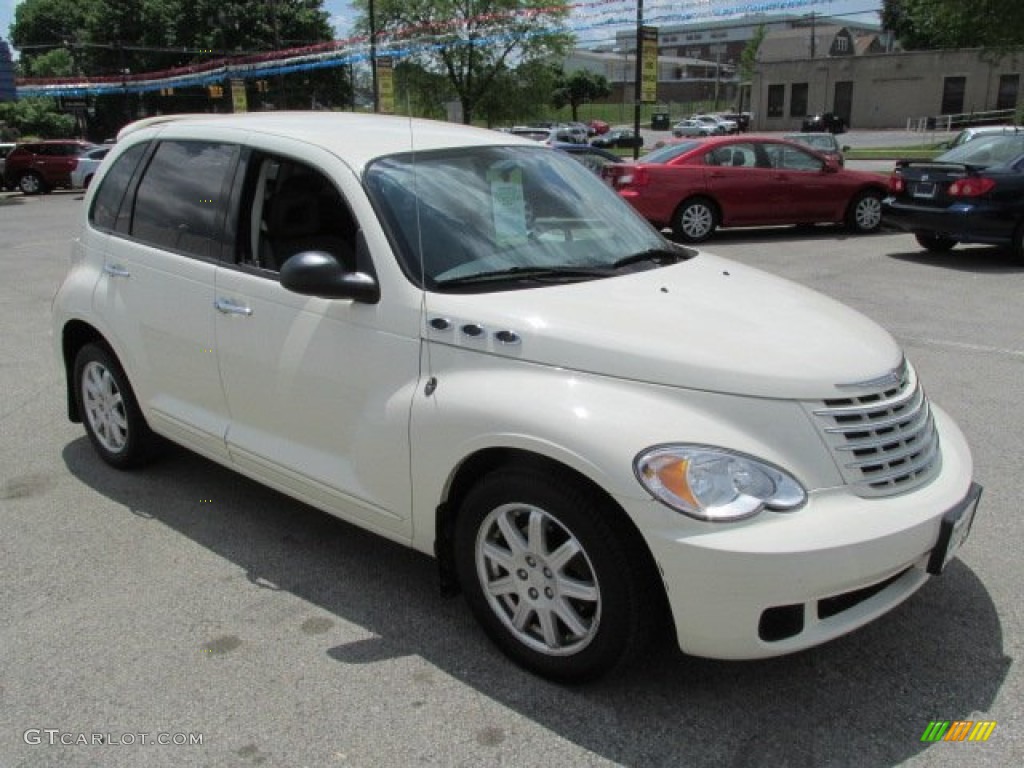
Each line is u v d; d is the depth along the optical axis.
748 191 13.30
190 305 3.89
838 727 2.73
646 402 2.67
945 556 2.77
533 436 2.70
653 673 2.99
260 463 3.71
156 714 2.83
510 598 3.02
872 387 2.78
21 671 3.04
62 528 4.11
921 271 10.42
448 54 38.19
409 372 3.11
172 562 3.80
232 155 3.86
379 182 3.37
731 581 2.46
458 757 2.63
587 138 47.59
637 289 3.22
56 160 28.59
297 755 2.64
